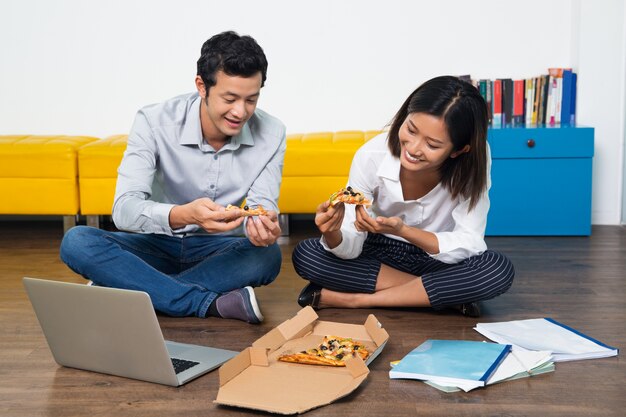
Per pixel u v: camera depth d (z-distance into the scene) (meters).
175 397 2.00
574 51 4.48
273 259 2.72
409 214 2.67
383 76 4.68
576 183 4.14
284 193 4.12
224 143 2.62
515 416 1.89
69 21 4.67
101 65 4.70
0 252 3.81
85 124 4.76
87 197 4.11
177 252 2.76
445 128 2.26
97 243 2.59
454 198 2.56
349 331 2.40
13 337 2.50
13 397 2.02
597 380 2.11
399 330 2.54
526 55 4.60
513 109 4.41
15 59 4.70
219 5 4.65
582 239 4.09
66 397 2.01
